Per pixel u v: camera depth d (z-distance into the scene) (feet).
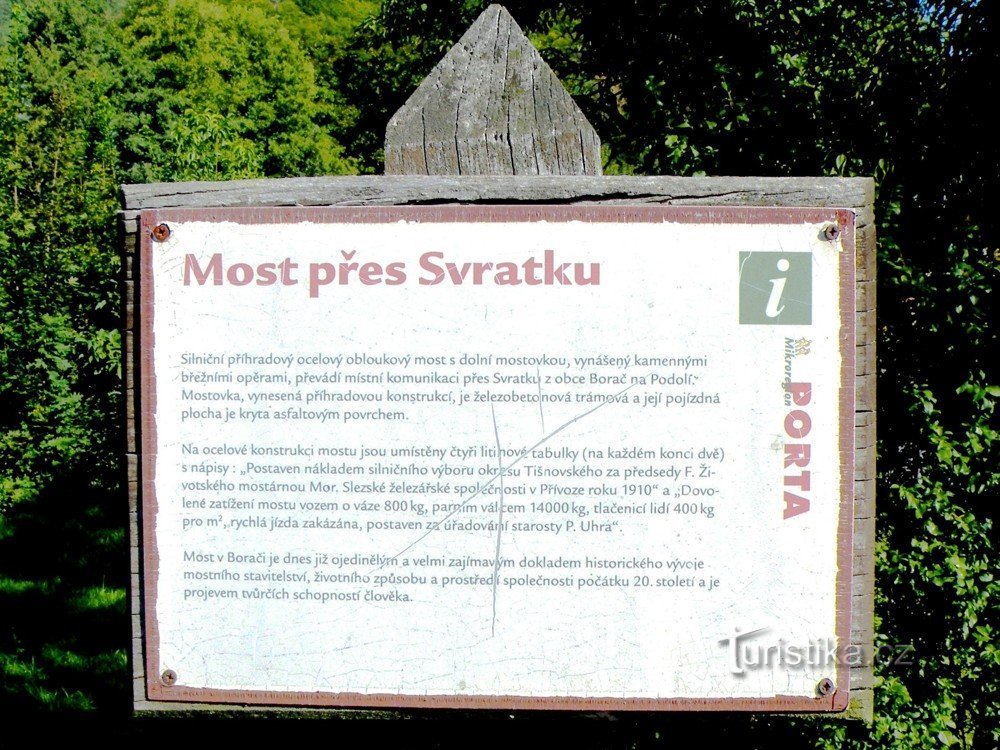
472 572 6.77
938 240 10.55
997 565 9.99
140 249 6.86
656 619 6.75
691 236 6.76
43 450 28.32
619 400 6.73
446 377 6.75
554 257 6.75
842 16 14.07
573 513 6.75
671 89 16.33
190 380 6.84
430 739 8.73
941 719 10.06
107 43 48.47
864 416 6.86
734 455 6.72
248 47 80.89
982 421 9.94
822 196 6.84
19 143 32.12
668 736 10.33
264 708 6.91
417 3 30.58
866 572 6.83
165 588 6.87
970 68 10.71
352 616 6.82
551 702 6.75
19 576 20.27
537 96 7.48
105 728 12.87
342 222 6.81
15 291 28.99
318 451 6.80
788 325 6.74
